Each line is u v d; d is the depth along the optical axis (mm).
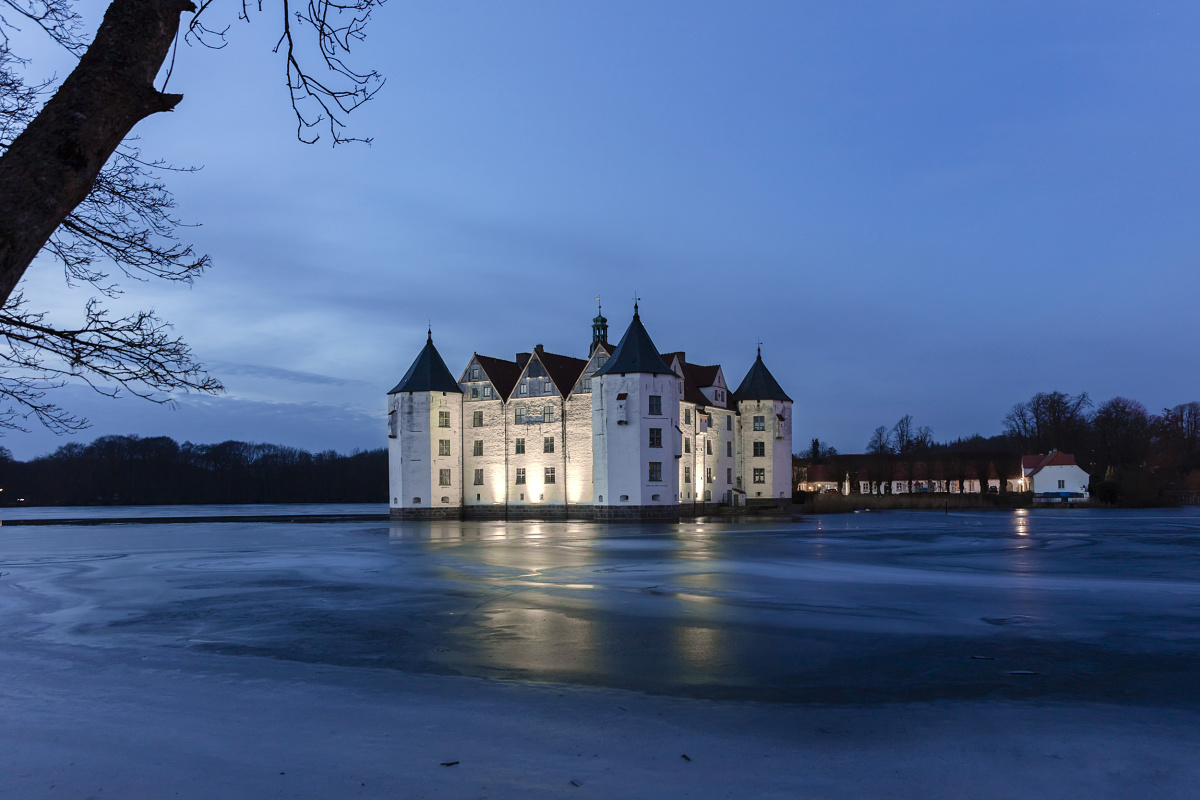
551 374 66562
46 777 6398
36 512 96562
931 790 6086
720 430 73812
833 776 6379
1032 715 8148
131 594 18844
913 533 41125
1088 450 133000
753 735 7484
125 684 9797
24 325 5152
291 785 6195
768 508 75625
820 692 9172
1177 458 140250
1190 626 13531
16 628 14156
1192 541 34844
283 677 10125
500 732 7629
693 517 65062
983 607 15781
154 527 56531
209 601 17484
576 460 64625
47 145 3645
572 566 24344
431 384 68188
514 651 11703
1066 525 49906
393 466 68500
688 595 17641
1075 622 13977
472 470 69125
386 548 32812
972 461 122625
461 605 16406
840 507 77938
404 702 8805
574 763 6699
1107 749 7039
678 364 66750
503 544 34469
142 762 6773
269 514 82938
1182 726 7750
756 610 15492
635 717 8125
